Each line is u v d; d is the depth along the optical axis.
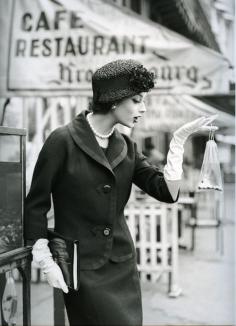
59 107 4.61
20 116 4.63
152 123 4.59
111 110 2.19
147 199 4.62
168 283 4.53
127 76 2.12
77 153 2.17
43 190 2.18
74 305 2.21
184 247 4.64
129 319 2.16
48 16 4.57
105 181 2.19
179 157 2.23
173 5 4.49
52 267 2.13
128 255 2.28
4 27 4.60
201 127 2.29
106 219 2.20
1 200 2.19
